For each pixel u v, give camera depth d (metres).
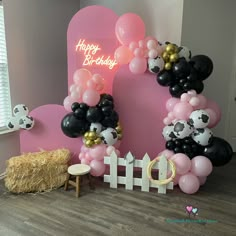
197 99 2.40
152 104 2.79
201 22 3.19
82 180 2.86
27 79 3.17
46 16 3.35
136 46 2.54
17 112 2.76
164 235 1.96
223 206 2.35
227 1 3.38
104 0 3.50
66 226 2.06
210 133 2.41
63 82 3.82
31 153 2.78
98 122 2.62
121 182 2.67
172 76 2.51
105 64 2.80
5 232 1.99
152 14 3.07
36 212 2.25
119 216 2.19
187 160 2.43
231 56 3.60
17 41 2.97
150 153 2.94
